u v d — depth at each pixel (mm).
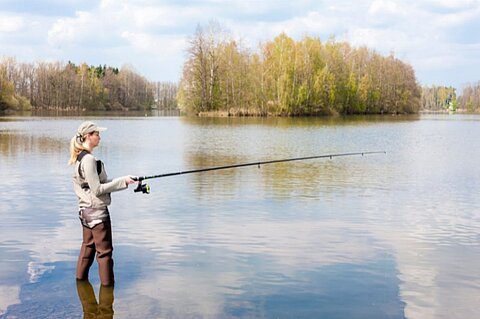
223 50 71375
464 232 8625
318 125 47406
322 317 5156
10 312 5207
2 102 91875
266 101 70312
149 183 13383
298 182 13852
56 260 6828
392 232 8562
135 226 8773
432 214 10031
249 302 5504
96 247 5883
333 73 78000
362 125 48750
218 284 6016
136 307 5340
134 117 69938
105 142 27438
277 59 70875
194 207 10398
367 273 6469
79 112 95750
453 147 25969
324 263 6836
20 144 24922
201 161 19047
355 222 9266
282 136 32781
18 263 6695
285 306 5414
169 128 41469
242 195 11805
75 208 10195
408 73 95875
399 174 15648
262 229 8648
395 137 33188
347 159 19859
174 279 6160
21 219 9234
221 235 8227
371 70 89062
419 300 5629
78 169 5797
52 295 5641
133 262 6785
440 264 6863
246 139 30172
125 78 136000
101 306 5359
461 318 5203
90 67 139375
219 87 71562
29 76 111062
